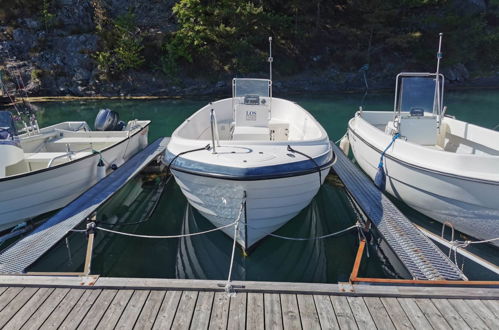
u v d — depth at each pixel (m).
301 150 4.51
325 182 7.18
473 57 24.92
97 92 20.75
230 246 4.90
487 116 13.91
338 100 18.66
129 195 6.91
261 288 3.08
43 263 4.61
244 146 4.46
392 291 3.07
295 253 4.89
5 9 21.72
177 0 24.86
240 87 6.89
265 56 22.39
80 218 4.64
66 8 22.33
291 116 7.54
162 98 20.27
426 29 24.91
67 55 20.92
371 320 2.75
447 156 4.71
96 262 4.67
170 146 4.87
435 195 4.88
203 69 22.17
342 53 24.31
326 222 5.77
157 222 5.77
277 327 2.66
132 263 4.65
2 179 4.70
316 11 25.61
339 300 2.99
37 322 2.72
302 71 23.56
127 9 24.33
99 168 6.28
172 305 2.90
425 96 6.21
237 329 2.63
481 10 27.27
